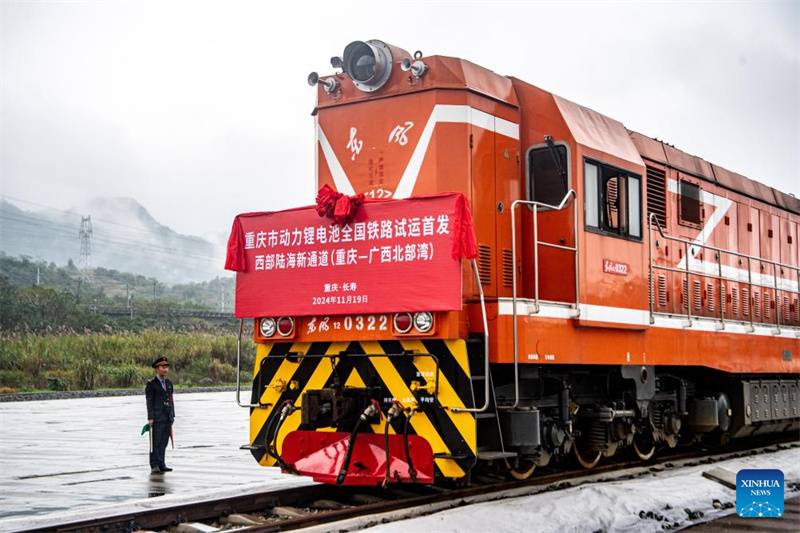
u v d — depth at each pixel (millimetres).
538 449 8523
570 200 8594
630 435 10070
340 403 7410
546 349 7926
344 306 7684
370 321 7617
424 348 7406
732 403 12859
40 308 45281
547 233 8789
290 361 8117
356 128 8617
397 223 7473
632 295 9453
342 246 7754
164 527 6930
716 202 12906
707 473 9547
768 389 13609
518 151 8953
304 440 7641
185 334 41312
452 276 7164
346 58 8508
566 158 8664
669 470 10289
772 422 14133
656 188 11062
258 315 8188
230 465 11844
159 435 11180
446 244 7207
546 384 8922
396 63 8430
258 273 8250
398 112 8352
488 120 8500
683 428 12430
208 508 7301
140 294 111125
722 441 13078
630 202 9641
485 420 7750
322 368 7906
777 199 15492
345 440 7449
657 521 7312
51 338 36312
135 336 39062
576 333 8438
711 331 11461
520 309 7656
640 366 9844
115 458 12664
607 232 9078
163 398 11289
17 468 11523
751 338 12672
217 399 27641
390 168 8359
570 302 8531
